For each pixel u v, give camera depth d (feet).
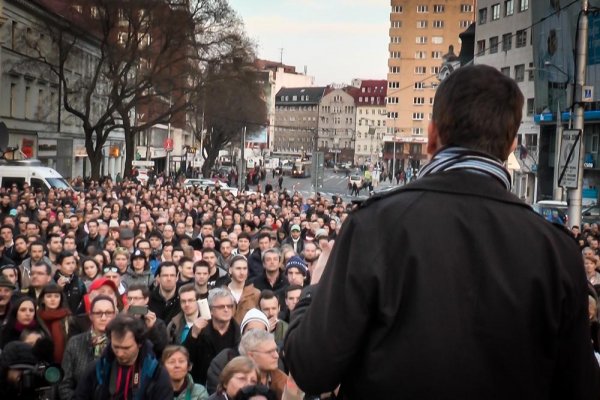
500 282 6.97
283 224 74.28
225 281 39.93
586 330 7.20
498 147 7.52
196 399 22.38
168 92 169.27
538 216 7.38
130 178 173.58
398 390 6.92
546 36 152.66
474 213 7.20
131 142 173.06
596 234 65.26
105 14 160.45
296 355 7.16
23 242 50.67
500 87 7.50
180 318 29.17
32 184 116.57
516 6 198.59
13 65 161.58
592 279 41.27
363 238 7.20
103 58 164.96
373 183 279.90
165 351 22.25
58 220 68.08
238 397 16.40
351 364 7.19
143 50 165.07
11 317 26.58
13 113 167.12
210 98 171.32
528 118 190.19
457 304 6.93
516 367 6.93
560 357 7.16
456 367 6.84
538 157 177.06
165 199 105.09
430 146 7.94
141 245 48.08
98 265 39.04
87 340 23.21
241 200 105.70
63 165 157.38
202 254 41.60
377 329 7.04
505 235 7.11
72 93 168.04
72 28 161.89
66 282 37.24
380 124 638.94
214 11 168.35
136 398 18.58
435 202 7.25
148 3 160.35
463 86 7.53
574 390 7.19
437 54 420.77
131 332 18.49
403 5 422.82
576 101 71.05
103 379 18.75
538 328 7.00
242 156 219.41
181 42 164.14
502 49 206.80
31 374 17.88
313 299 7.27
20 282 42.09
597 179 160.15
